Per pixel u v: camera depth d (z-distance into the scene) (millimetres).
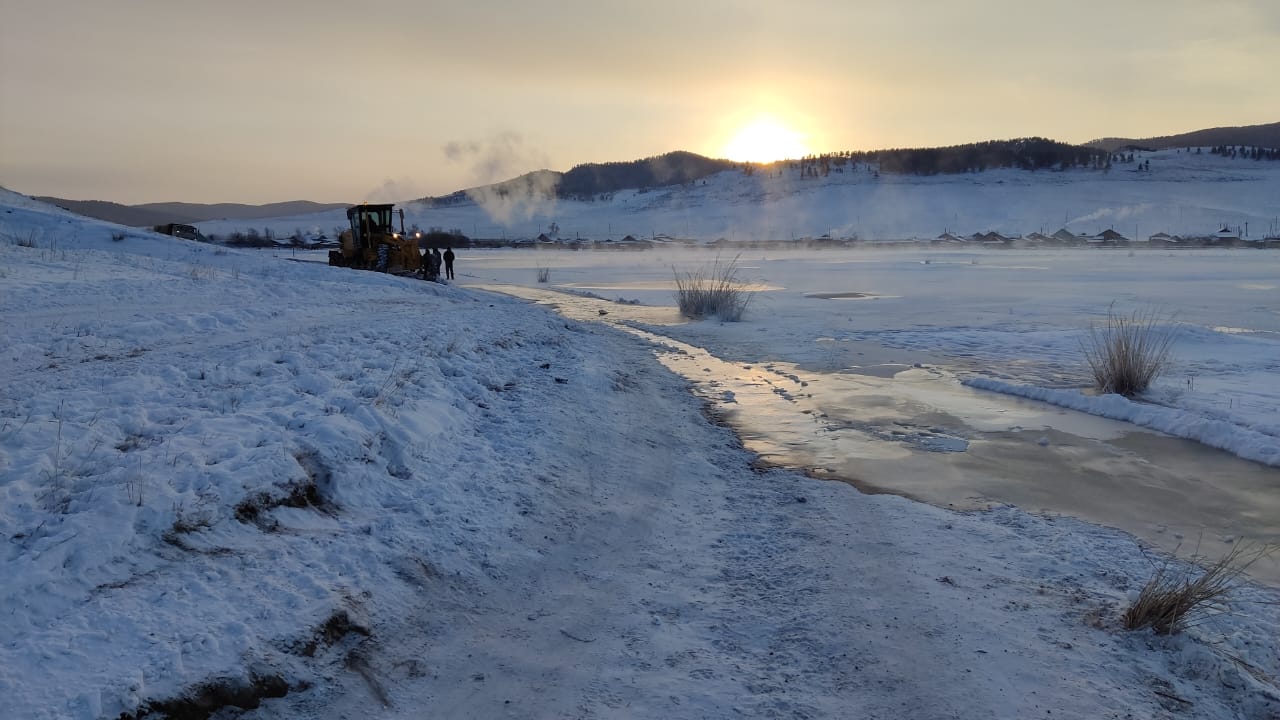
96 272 17391
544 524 6559
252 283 18719
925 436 10516
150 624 3955
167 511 4836
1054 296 31938
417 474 6879
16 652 3543
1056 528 7094
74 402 6836
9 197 37125
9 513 4578
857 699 4289
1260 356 16172
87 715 3320
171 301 14891
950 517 7320
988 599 5520
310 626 4316
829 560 6180
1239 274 46156
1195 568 6262
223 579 4508
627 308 27391
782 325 22719
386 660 4410
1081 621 5242
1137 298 30688
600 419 10055
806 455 9531
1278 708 4359
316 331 12164
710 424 10992
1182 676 4664
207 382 8070
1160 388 13219
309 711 3891
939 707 4203
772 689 4367
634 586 5645
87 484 5055
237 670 3844
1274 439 9805
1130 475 8844
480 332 14117
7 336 9836
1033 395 13047
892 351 17969
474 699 4191
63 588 4047
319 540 5250
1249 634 5121
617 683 4387
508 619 5078
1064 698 4324
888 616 5203
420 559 5414
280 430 6578
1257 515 7609
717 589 5672
